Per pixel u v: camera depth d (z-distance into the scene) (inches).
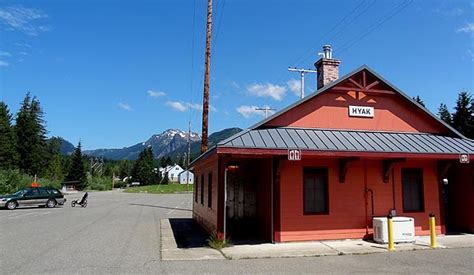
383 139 548.7
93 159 5467.5
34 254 437.1
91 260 404.8
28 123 3238.2
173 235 614.5
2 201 1177.4
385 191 559.5
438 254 438.6
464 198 598.9
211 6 799.1
